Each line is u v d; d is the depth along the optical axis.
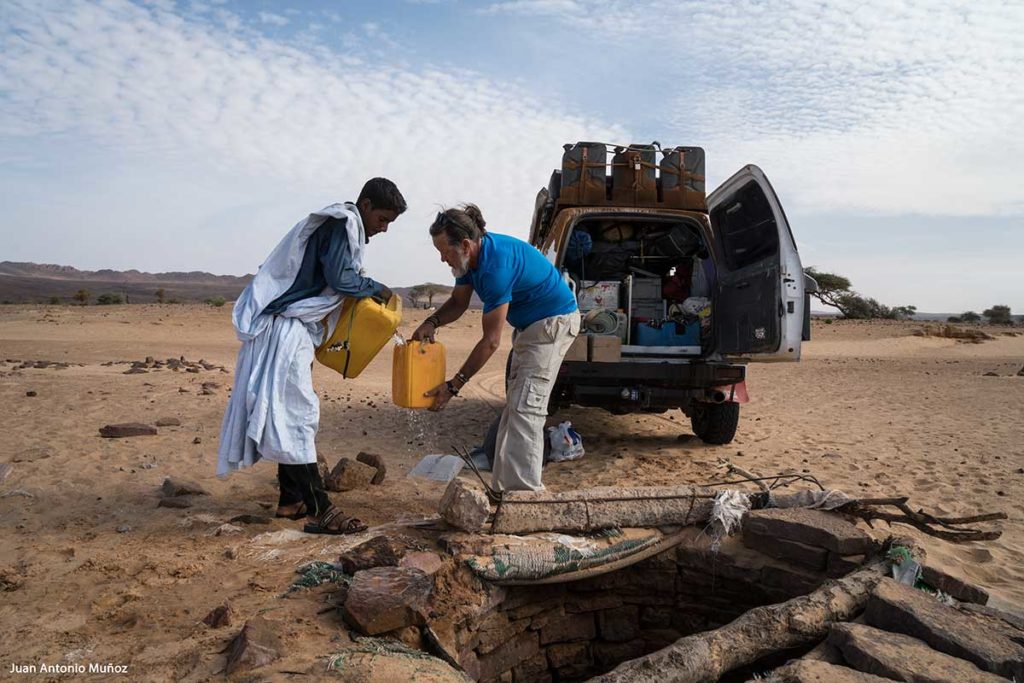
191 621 3.20
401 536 4.14
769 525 4.27
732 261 7.07
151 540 4.23
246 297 4.11
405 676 2.76
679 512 4.47
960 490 5.80
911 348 32.19
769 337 6.31
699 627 4.52
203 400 10.45
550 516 4.23
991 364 23.34
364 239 4.23
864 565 3.90
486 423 9.36
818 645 3.22
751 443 8.05
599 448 7.73
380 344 4.35
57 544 4.16
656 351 7.28
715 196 7.02
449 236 4.09
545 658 4.37
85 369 14.98
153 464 6.25
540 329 4.42
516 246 4.27
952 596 3.65
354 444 7.78
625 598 4.57
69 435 7.56
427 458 6.53
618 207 7.72
